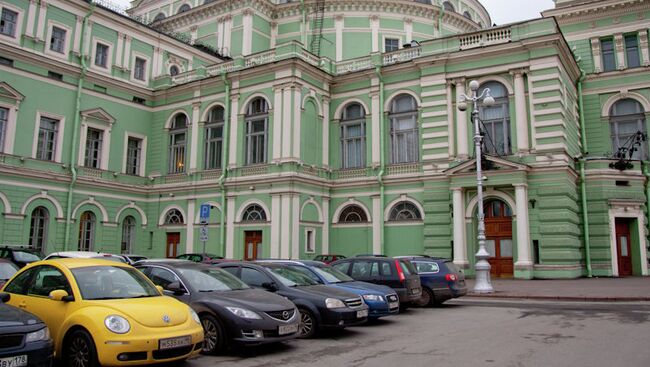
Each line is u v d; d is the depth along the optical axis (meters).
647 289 19.31
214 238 30.31
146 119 34.31
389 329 12.26
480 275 19.66
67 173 29.20
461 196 25.95
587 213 27.11
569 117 27.47
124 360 7.61
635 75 29.64
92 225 30.56
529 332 11.33
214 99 31.84
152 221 33.22
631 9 30.20
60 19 29.80
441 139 27.61
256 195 28.95
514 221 25.08
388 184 28.95
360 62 31.34
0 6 27.17
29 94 27.92
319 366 8.61
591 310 14.71
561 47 25.78
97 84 31.39
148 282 9.48
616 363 8.42
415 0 40.50
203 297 9.95
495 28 26.83
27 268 9.49
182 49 36.97
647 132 29.06
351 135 31.12
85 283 8.67
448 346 10.01
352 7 40.12
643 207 27.17
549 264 24.20
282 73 28.91
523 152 25.31
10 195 26.64
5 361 6.62
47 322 8.45
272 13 41.09
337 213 30.34
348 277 14.06
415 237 27.84
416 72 29.20
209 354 9.59
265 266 12.77
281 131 28.48
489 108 27.03
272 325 9.57
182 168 33.16
